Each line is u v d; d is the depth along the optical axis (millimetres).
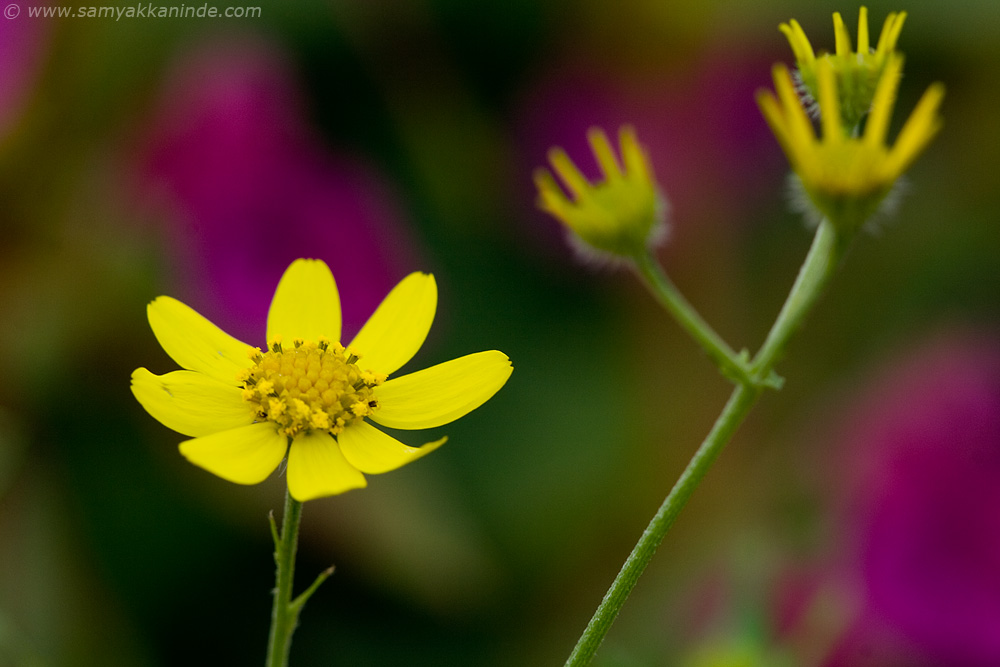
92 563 272
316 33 315
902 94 321
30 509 271
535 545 283
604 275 318
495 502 287
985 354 284
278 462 220
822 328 322
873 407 287
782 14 319
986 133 318
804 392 313
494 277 316
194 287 279
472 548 275
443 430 292
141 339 278
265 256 280
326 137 316
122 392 277
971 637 264
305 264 228
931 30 309
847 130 220
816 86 220
